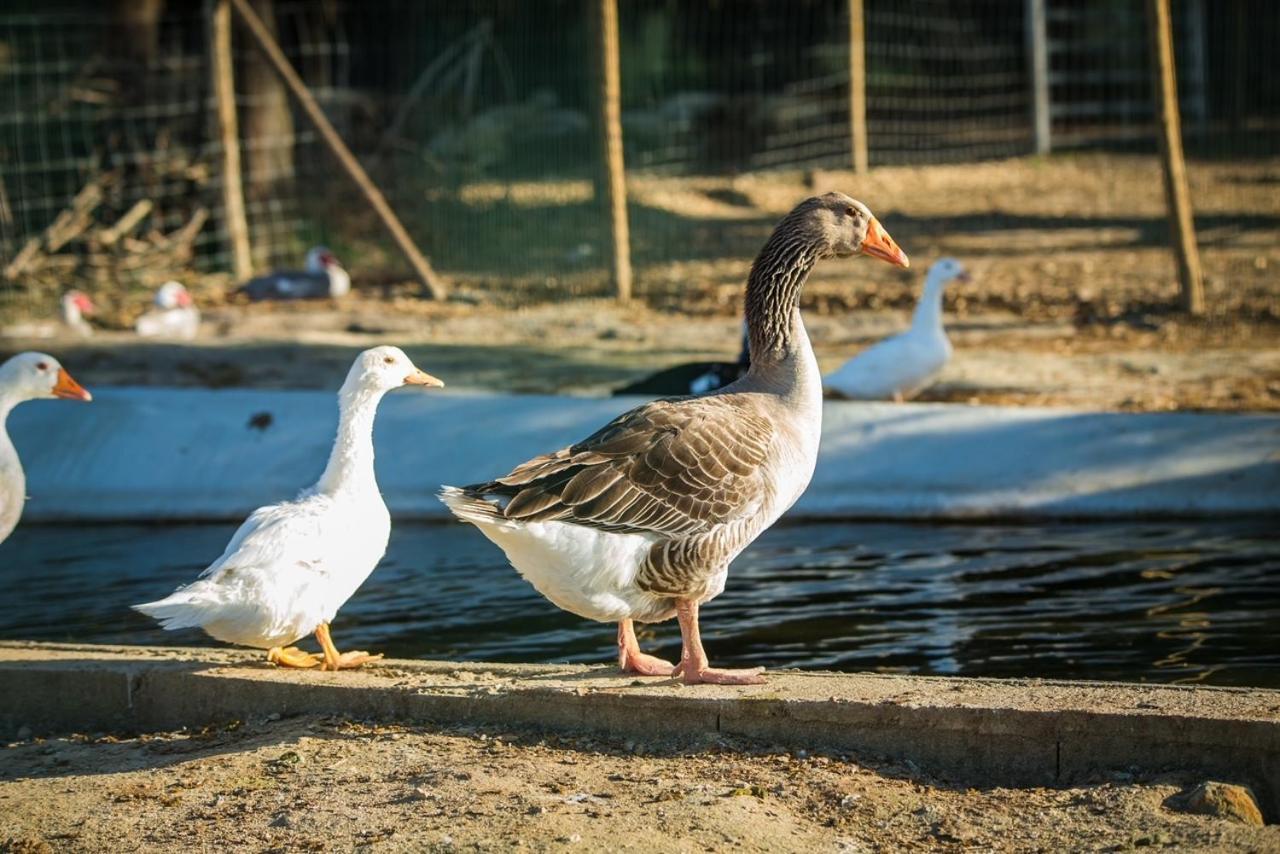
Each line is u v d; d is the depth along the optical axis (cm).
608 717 572
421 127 2427
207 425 1149
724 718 559
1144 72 3081
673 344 1534
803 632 773
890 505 1038
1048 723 518
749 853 462
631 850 463
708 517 580
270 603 598
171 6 2377
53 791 546
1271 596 807
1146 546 931
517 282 1914
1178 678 678
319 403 1168
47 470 1127
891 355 1185
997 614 792
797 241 643
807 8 2986
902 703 538
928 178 2595
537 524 554
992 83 3089
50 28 2416
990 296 1709
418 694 596
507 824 485
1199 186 2452
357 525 639
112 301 1888
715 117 2867
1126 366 1354
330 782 533
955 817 489
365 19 2484
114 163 2134
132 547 1015
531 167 2506
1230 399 1219
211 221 2138
